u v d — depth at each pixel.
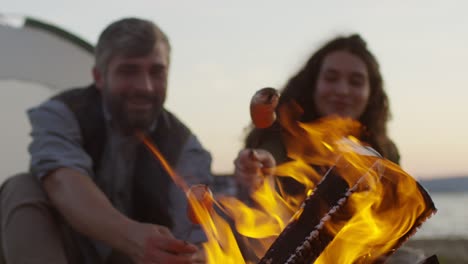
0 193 1.92
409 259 1.62
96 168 1.99
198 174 2.18
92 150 1.97
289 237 1.08
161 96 2.03
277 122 2.13
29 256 1.69
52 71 3.68
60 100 2.01
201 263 1.58
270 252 1.08
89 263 1.89
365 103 2.22
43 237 1.72
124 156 2.03
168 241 1.37
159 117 2.16
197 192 1.26
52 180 1.79
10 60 3.59
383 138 2.26
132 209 2.05
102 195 1.76
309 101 2.22
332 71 2.18
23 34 3.62
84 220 1.66
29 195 1.79
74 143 1.93
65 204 1.72
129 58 1.95
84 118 1.98
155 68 1.99
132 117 1.99
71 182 1.76
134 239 1.53
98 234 1.62
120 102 1.96
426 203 1.07
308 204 1.09
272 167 1.71
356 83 2.19
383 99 2.28
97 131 1.99
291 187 1.76
